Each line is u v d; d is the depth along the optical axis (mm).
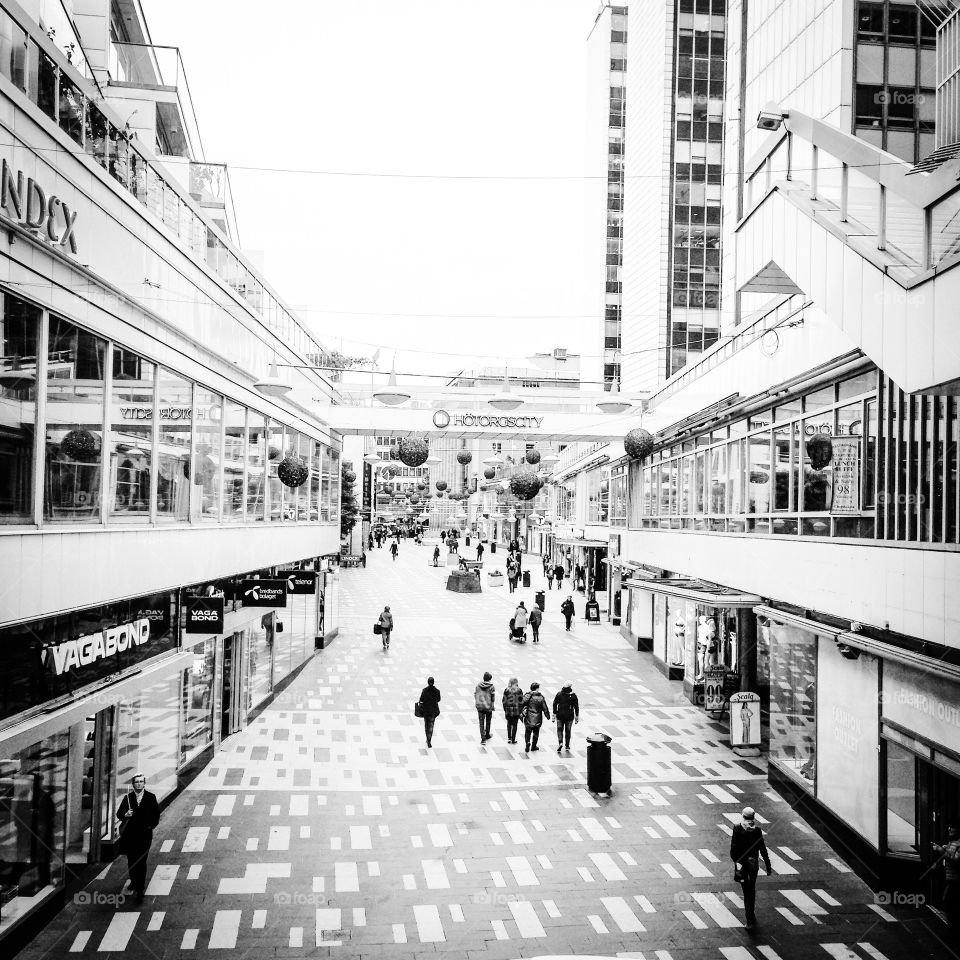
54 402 8844
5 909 8359
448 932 9031
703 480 20188
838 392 12344
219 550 15094
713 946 8844
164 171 12766
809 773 13023
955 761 8977
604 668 24688
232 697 16938
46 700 8891
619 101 73812
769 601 15219
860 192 9711
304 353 26484
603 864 10930
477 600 41594
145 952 8445
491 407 25328
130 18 21734
